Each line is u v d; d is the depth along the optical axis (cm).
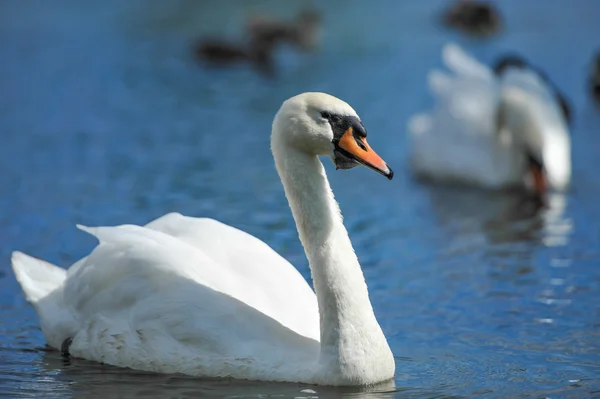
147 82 2812
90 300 1137
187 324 1066
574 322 1253
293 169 1040
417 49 3156
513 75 2245
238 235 1156
